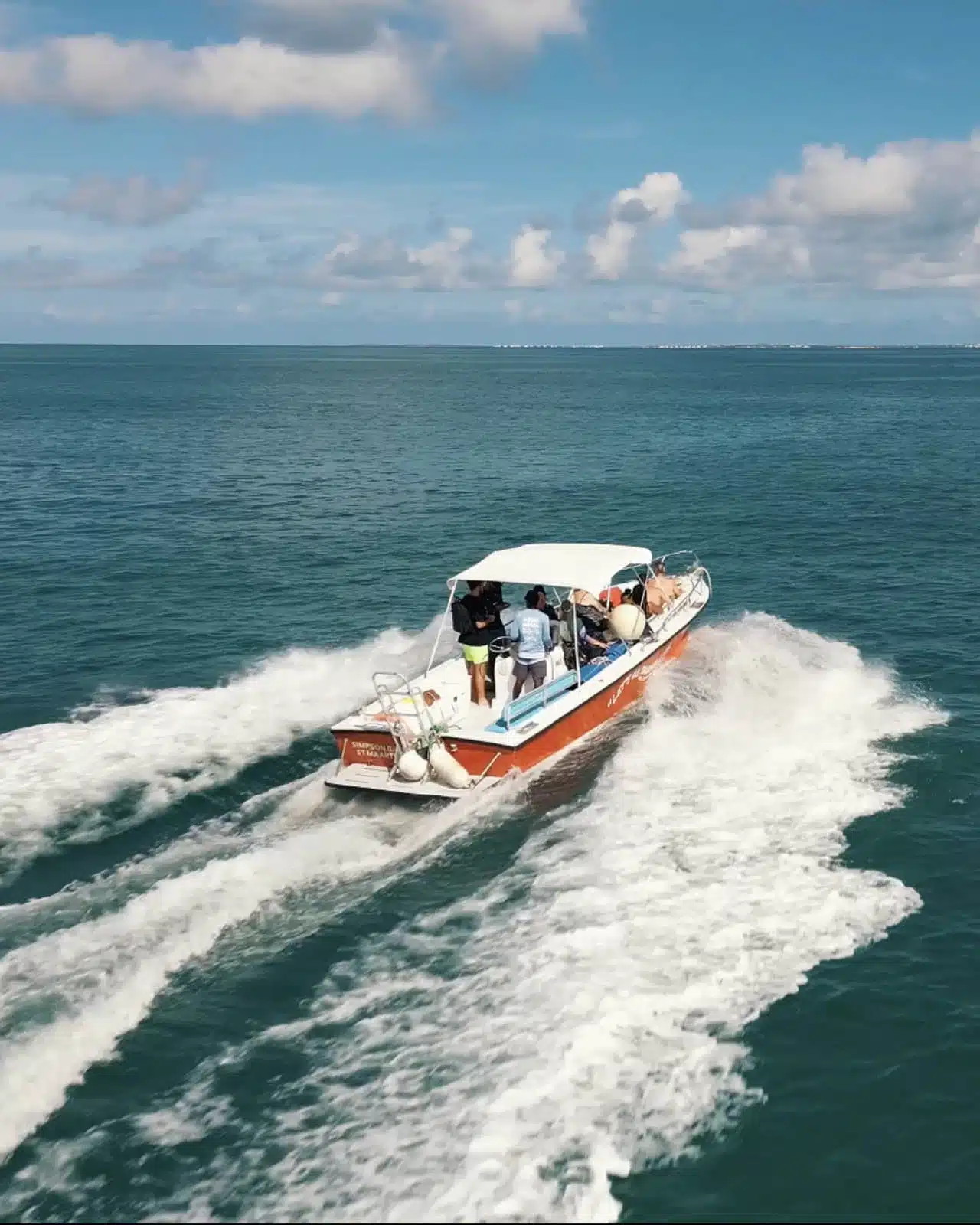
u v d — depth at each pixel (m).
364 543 28.59
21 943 8.46
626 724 13.27
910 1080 7.27
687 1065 7.09
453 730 11.52
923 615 20.58
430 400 96.81
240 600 22.11
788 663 16.00
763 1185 6.29
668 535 29.81
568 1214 5.88
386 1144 6.36
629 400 96.56
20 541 28.39
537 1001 7.64
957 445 54.69
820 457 49.38
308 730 13.27
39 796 11.28
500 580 12.91
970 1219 6.23
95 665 17.17
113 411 79.12
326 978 8.09
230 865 9.55
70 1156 6.41
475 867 9.76
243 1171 6.22
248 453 50.56
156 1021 7.60
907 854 10.20
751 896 9.18
